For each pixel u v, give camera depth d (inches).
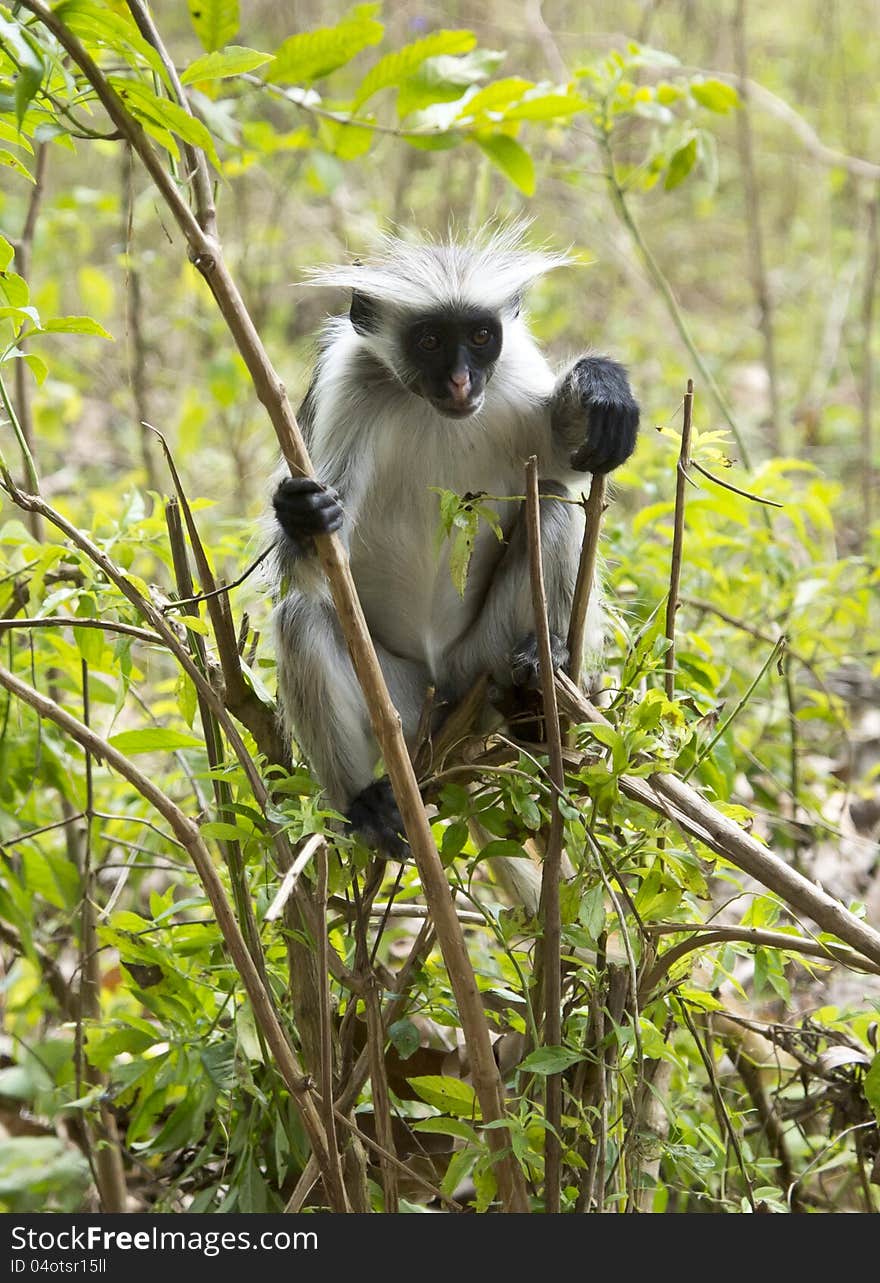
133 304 314.3
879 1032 168.7
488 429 210.2
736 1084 196.1
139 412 318.7
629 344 469.1
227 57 144.6
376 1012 154.8
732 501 236.2
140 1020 181.2
